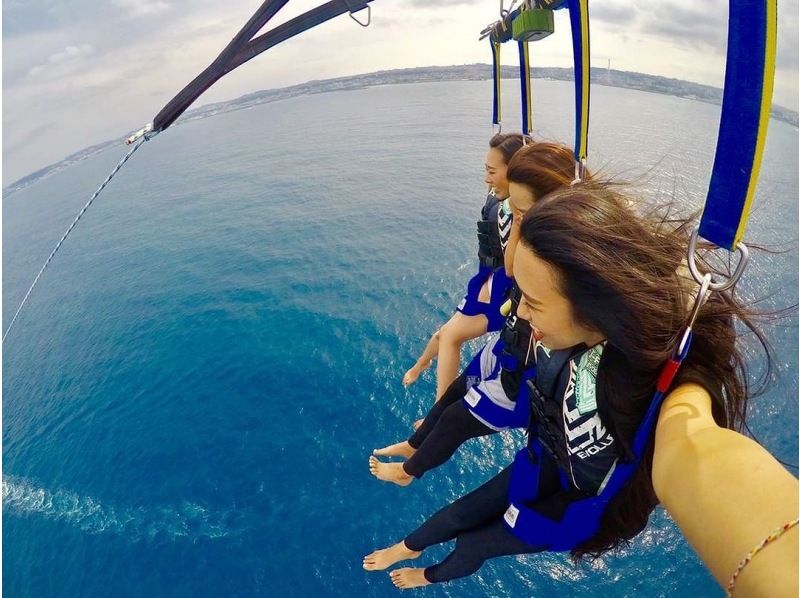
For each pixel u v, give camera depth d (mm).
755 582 744
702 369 1266
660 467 1068
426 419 3672
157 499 6875
